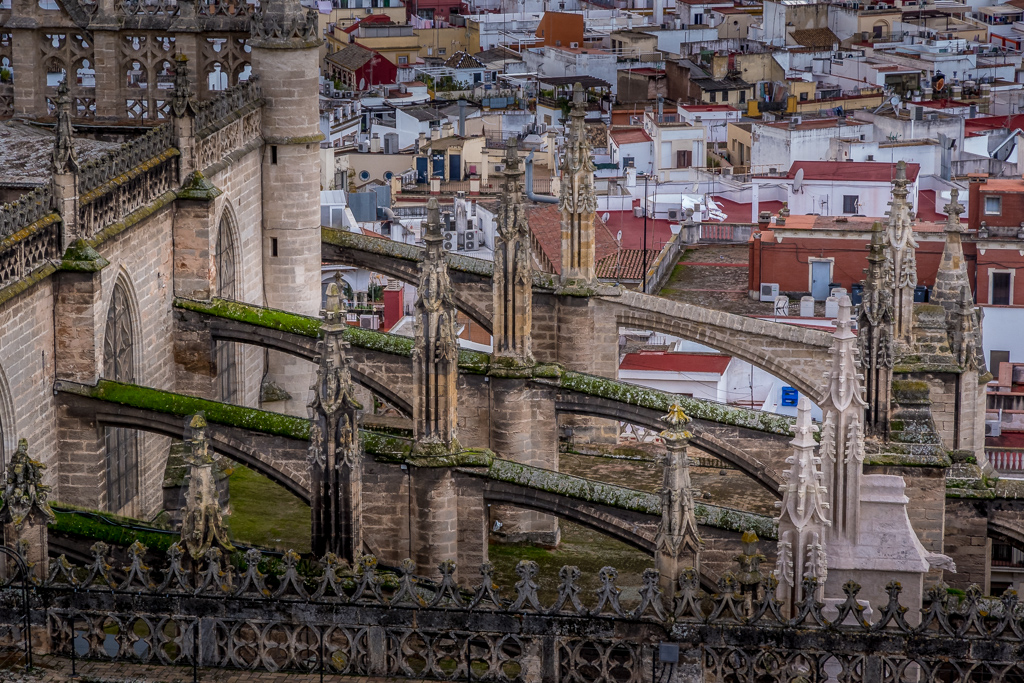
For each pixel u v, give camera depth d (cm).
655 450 11125
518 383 9669
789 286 17600
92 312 8638
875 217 19838
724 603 5909
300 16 10944
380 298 18225
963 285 10138
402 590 5969
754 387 15275
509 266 9600
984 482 9006
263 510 9369
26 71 11000
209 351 10000
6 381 8094
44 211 8538
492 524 9688
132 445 9488
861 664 5828
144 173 9450
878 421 8575
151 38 11006
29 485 5969
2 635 5925
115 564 7438
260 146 10969
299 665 5981
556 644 5934
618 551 9662
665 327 11025
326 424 7075
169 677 5844
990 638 5750
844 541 6544
